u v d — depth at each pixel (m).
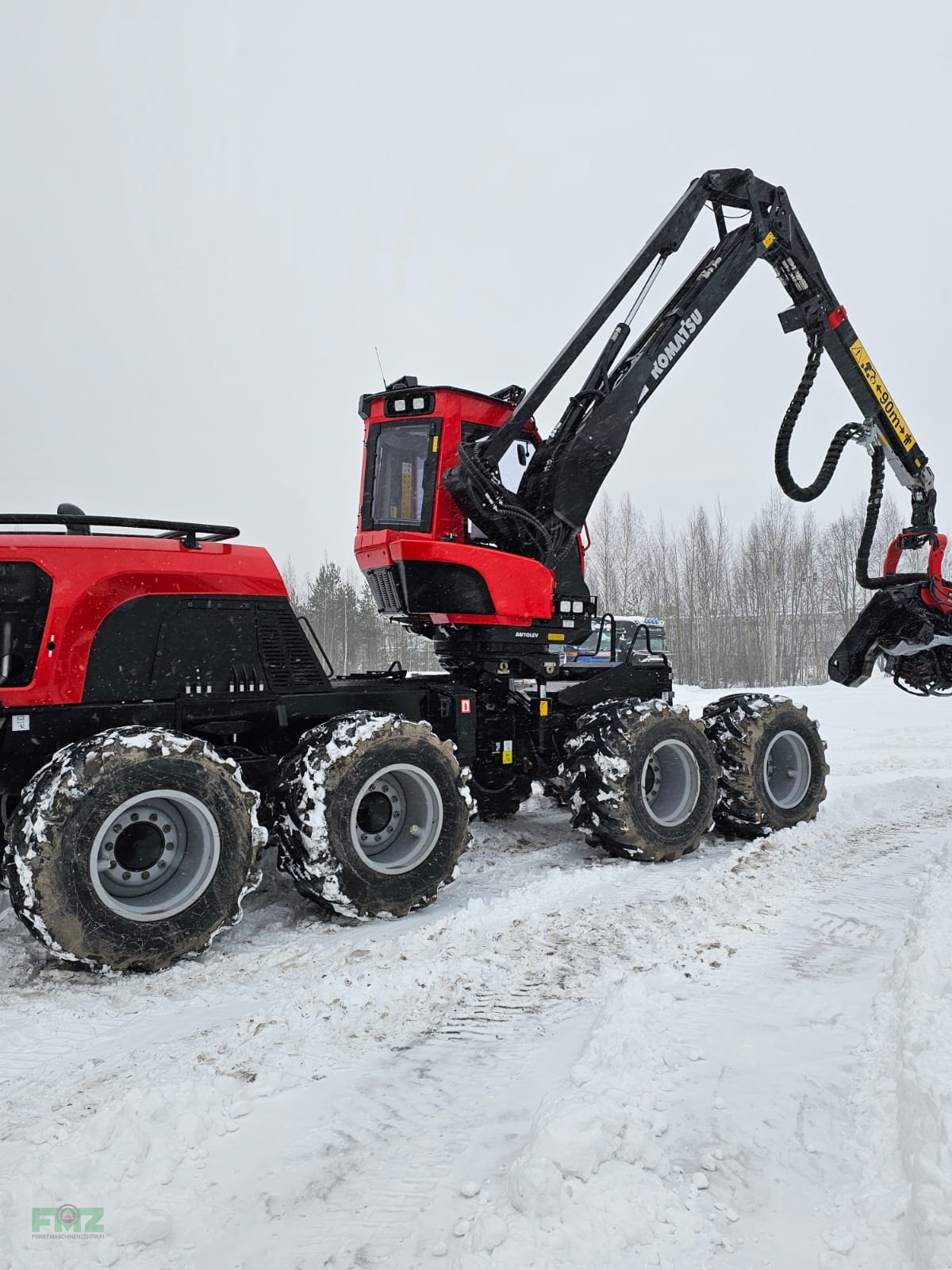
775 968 3.60
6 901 4.48
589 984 3.47
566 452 5.83
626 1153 2.15
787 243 6.52
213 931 3.88
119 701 4.15
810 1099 2.54
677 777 5.86
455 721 5.39
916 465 7.09
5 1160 2.30
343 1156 2.33
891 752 11.12
